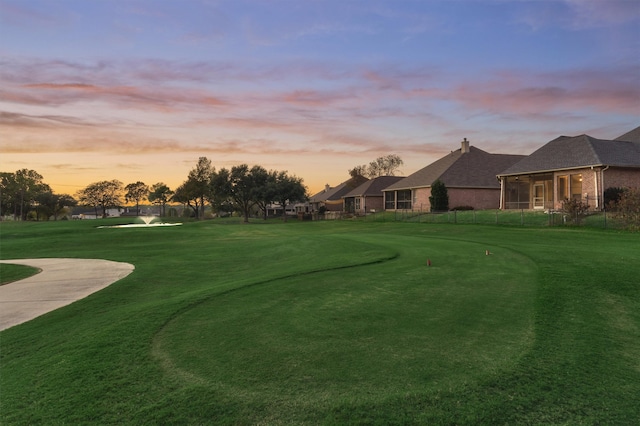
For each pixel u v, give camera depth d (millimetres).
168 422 3225
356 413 3246
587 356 4230
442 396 3463
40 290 9797
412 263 10508
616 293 6668
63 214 107688
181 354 4574
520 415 3182
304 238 19469
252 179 56844
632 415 3158
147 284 10320
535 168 27562
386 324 5453
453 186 36594
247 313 6219
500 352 4367
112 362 4398
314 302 6762
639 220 17828
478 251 12469
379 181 53625
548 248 12414
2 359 5023
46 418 3363
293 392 3607
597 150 24891
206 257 15891
